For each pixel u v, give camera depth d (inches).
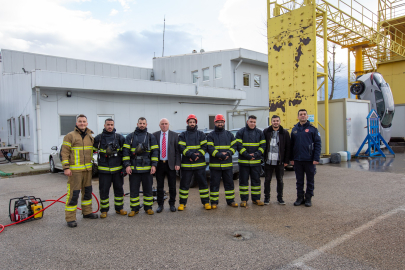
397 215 187.5
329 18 473.1
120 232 173.3
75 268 128.3
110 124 205.9
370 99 574.9
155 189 258.4
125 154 205.3
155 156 207.8
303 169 221.3
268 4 465.4
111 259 136.2
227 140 220.1
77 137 194.4
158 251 143.6
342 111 462.6
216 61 830.5
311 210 205.8
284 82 446.6
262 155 220.7
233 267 124.8
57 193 296.5
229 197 223.5
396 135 719.1
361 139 500.7
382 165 389.7
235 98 779.4
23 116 568.7
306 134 217.2
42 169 445.4
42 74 474.6
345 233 160.1
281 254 136.3
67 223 188.1
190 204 235.5
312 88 417.7
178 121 677.9
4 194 298.4
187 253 140.3
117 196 211.3
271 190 277.4
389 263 124.5
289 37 438.0
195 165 215.5
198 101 717.9
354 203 219.1
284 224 178.2
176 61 928.3
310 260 129.4
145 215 208.2
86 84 518.6
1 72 744.3
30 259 138.9
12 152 575.5
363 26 564.4
